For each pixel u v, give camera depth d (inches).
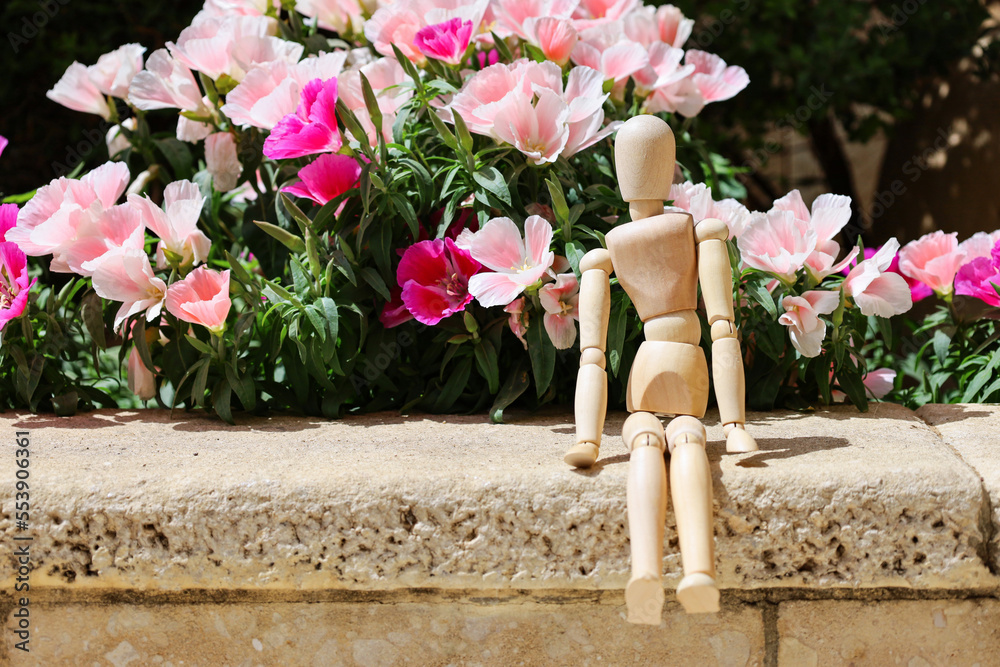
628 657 48.1
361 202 65.6
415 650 48.4
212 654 48.9
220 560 45.8
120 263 58.8
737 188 102.4
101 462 49.6
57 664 49.3
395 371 69.1
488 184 61.2
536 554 45.3
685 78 74.3
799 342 58.8
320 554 45.6
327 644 48.5
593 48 67.9
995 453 48.9
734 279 62.5
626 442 46.0
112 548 46.0
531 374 66.0
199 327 67.1
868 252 84.9
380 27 67.9
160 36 147.3
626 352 63.7
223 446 54.0
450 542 45.5
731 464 46.8
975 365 73.7
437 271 62.3
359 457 50.4
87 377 80.8
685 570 39.9
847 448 49.9
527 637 48.1
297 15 79.4
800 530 44.7
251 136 74.2
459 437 56.2
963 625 46.6
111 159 79.3
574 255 59.7
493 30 72.9
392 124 67.9
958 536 44.4
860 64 161.0
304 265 67.8
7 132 148.4
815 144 214.4
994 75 179.0
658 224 49.0
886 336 66.4
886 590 46.6
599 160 73.0
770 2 160.4
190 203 61.2
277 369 75.5
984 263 68.4
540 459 49.2
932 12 166.1
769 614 47.5
